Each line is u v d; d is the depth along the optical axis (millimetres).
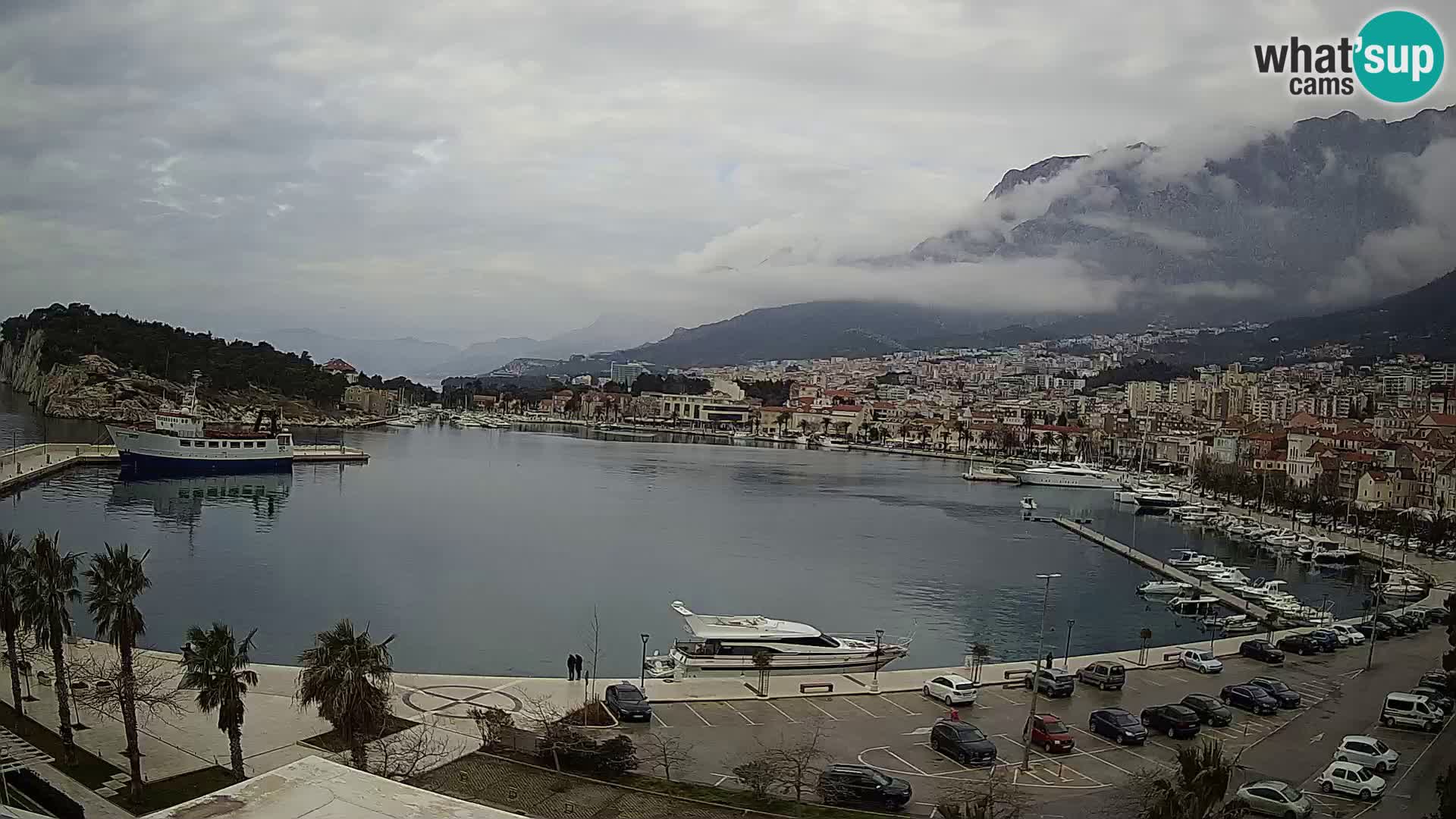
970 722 69188
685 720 67312
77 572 120125
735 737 63938
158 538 153000
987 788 53344
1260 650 89625
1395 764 59781
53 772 52875
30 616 56281
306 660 51719
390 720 62250
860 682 78938
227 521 173125
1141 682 81125
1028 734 59906
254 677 53844
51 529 156250
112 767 54281
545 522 191250
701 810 50969
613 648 102875
